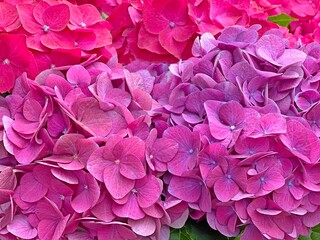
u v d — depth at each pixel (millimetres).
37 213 275
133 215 268
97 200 259
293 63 287
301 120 280
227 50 300
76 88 282
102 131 275
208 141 273
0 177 267
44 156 271
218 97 289
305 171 272
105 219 266
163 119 298
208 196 273
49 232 274
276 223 279
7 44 292
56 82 281
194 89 298
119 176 267
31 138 268
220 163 270
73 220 267
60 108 271
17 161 277
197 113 296
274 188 267
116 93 288
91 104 275
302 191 275
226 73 291
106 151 264
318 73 299
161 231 286
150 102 292
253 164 271
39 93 278
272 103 282
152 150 280
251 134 269
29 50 296
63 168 260
